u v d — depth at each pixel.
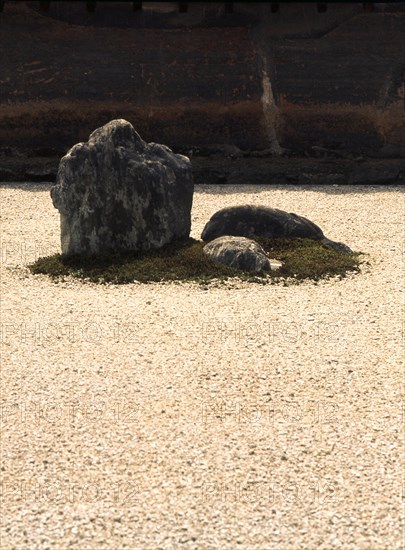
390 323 19.34
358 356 17.27
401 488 12.58
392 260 25.11
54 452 13.45
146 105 40.50
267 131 40.38
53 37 40.91
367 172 38.66
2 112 40.34
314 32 41.22
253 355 17.22
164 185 24.83
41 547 11.24
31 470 12.96
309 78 40.72
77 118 40.50
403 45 41.09
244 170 38.69
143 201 24.50
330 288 22.14
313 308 20.38
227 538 11.45
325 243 25.95
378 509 12.10
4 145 40.41
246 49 41.00
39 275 23.41
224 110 40.41
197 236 27.62
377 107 40.53
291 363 16.83
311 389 15.67
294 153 40.31
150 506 12.11
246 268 23.44
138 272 23.14
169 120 40.41
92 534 11.50
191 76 40.72
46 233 28.52
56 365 16.67
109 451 13.48
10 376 16.16
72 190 24.30
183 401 15.16
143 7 41.06
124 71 40.75
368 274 23.50
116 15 41.00
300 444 13.71
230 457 13.34
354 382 16.02
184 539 11.42
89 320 19.34
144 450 13.50
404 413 14.82
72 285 22.48
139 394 15.40
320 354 17.33
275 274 23.12
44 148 40.38
